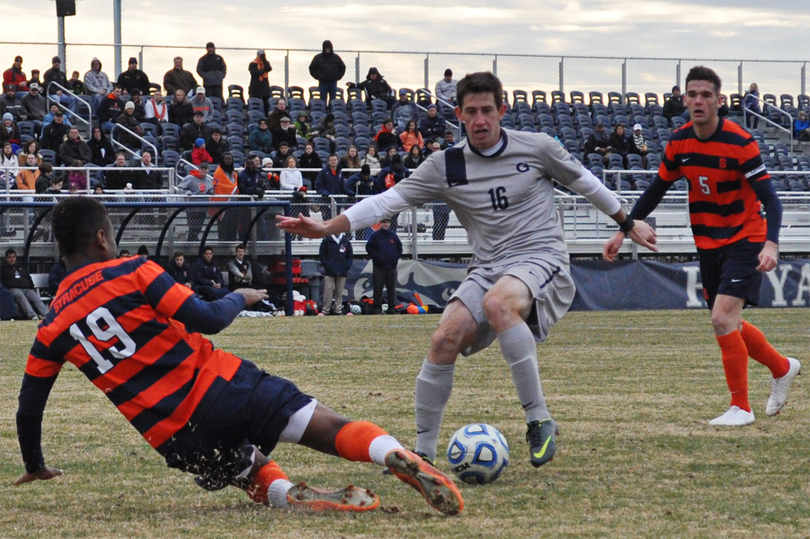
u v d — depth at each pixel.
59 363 5.98
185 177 33.38
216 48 43.72
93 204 5.96
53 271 27.84
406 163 35.66
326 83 44.12
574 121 47.44
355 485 7.09
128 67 41.66
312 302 30.25
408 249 33.22
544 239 7.74
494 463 7.05
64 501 6.67
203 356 5.93
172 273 28.41
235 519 6.00
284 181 33.72
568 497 6.59
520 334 7.26
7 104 39.84
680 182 38.31
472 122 7.61
